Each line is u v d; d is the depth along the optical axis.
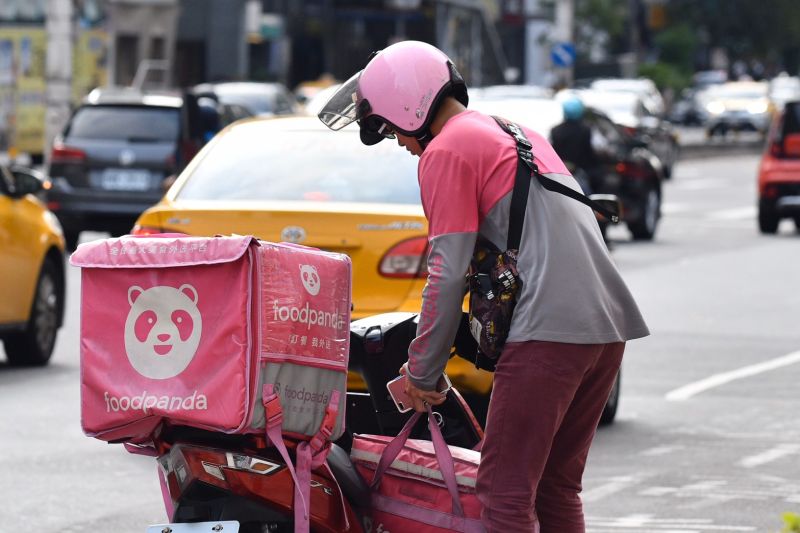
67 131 51.62
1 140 97.56
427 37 137.25
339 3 154.75
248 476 11.28
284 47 156.38
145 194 50.81
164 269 11.00
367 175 22.61
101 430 11.22
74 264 11.19
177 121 51.62
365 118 11.90
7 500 18.78
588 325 11.24
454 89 11.82
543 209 11.31
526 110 43.06
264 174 22.70
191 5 143.50
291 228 21.19
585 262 11.32
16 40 96.75
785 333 34.50
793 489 19.48
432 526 11.92
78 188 51.06
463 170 11.22
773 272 47.34
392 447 12.12
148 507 18.53
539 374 11.19
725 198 83.81
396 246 21.19
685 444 22.36
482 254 11.41
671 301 40.19
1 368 29.42
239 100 85.25
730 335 34.16
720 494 19.17
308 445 11.46
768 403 25.88
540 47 172.12
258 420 10.98
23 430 23.16
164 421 11.19
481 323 11.34
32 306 29.06
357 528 11.99
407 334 14.23
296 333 11.19
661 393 26.84
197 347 10.94
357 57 154.88
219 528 11.05
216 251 10.88
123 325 11.11
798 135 60.88
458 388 19.59
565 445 11.99
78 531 17.39
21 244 28.42
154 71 108.44
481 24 132.50
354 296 21.16
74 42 98.38
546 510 12.17
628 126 78.62
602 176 55.19
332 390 11.52
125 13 118.88
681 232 62.69
